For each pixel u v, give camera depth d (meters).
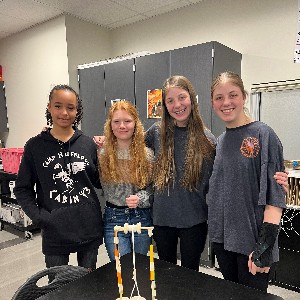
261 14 2.81
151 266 0.97
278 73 2.79
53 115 1.54
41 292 1.14
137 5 3.26
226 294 0.98
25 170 1.55
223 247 1.30
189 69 2.63
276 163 1.17
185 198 1.52
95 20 3.70
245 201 1.21
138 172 1.60
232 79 1.23
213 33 3.14
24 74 4.12
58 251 1.54
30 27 3.89
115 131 1.59
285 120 2.79
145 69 2.94
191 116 1.51
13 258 2.93
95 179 1.69
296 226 2.26
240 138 1.25
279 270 2.37
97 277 1.13
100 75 3.36
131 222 1.60
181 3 3.22
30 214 1.51
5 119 4.52
